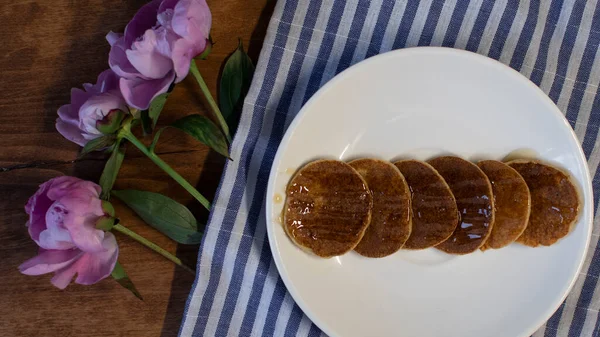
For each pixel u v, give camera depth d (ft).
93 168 2.02
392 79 1.96
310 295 1.96
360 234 1.92
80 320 2.03
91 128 1.81
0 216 2.00
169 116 2.02
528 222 2.00
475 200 1.96
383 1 2.00
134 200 1.96
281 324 2.04
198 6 1.74
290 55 2.00
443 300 2.04
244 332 2.05
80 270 1.83
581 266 1.97
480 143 2.03
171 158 2.02
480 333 2.04
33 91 1.98
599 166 2.10
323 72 2.02
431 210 1.95
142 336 2.04
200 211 2.05
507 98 1.99
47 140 2.00
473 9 2.02
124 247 2.02
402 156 2.02
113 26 1.99
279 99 2.01
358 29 2.00
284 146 1.88
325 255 1.94
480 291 2.04
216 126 1.94
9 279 2.01
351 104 1.97
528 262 2.03
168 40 1.74
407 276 2.03
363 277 2.02
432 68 1.95
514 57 2.06
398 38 2.02
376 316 2.02
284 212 1.92
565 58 2.07
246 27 2.02
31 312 2.02
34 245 2.01
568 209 1.98
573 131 1.96
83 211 1.77
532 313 2.01
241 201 2.01
